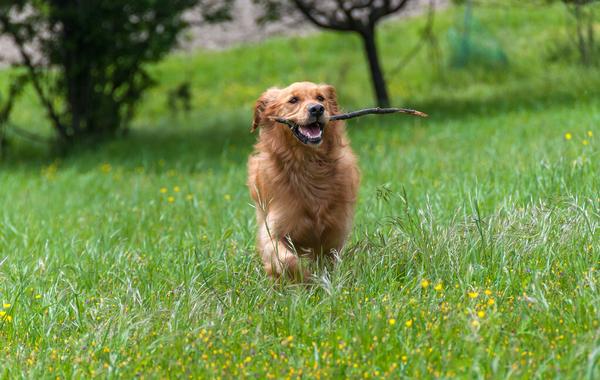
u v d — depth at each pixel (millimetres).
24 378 5250
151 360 5414
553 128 14328
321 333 5586
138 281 7250
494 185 9344
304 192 7270
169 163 16406
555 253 6496
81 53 20609
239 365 5215
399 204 9281
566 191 8031
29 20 20156
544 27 29484
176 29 20094
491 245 6617
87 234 9836
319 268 7281
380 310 5699
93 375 5211
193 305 6176
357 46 30875
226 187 12312
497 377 4609
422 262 6586
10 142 21156
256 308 6254
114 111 21438
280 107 7422
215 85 29375
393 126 18453
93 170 16328
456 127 16781
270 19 22266
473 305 5707
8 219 10805
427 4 33469
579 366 4637
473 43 27703
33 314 6582
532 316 5457
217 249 7980
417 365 4871
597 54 23281
